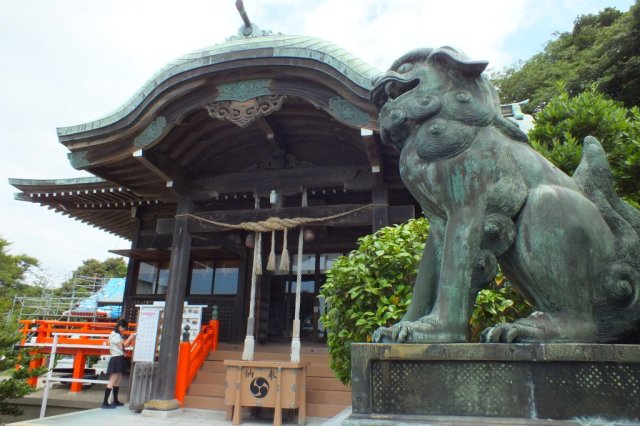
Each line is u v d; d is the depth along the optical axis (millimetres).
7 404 8492
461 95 2465
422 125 2523
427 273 2555
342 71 6477
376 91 2785
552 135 5891
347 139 8086
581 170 2500
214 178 9094
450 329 2109
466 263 2205
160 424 7500
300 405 7816
